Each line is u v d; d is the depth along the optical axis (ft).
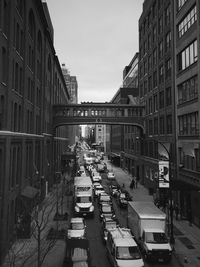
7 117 71.92
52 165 172.96
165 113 140.05
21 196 84.74
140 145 197.26
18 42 86.79
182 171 114.42
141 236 71.05
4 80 71.97
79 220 82.07
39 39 128.77
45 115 143.84
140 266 57.11
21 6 90.99
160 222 72.18
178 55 122.01
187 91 111.34
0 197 67.31
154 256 65.26
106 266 63.67
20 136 87.04
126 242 61.87
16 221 79.71
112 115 191.52
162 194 123.44
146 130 181.06
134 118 182.80
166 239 68.80
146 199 140.56
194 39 102.53
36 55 114.42
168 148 125.70
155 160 156.15
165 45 140.46
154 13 163.53
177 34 122.11
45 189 140.15
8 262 65.10
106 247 73.67
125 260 57.93
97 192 140.97
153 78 165.07
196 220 95.81
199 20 97.19
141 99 195.83
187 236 84.74
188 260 66.95
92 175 208.13
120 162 310.45
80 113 181.37
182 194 110.52
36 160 121.08
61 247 73.92
